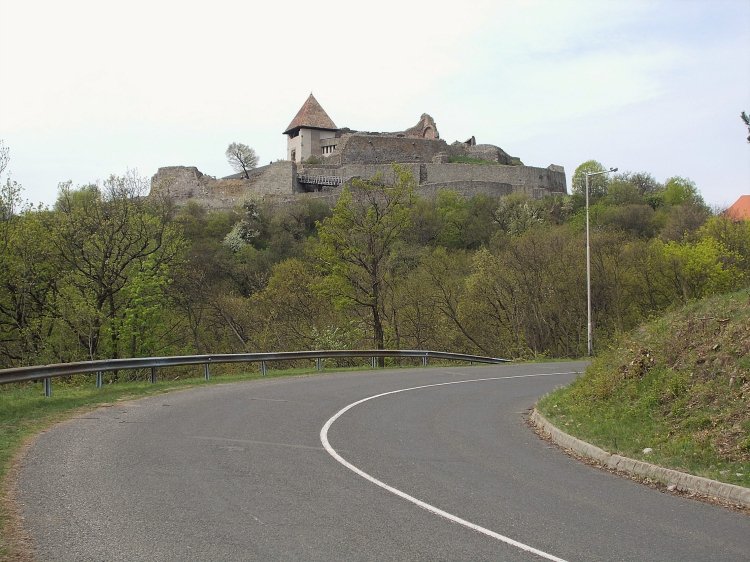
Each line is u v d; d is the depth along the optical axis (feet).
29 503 22.00
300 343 121.90
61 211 108.17
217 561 17.81
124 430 35.22
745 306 43.60
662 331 47.37
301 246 223.92
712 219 152.66
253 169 366.22
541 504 24.58
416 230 226.58
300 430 37.11
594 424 38.22
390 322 124.36
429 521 21.86
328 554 18.60
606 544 20.43
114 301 106.11
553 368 87.51
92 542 18.84
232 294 150.61
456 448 34.27
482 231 244.83
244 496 23.77
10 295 98.43
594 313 146.61
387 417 43.24
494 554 19.13
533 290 142.51
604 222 223.30
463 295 144.15
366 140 348.79
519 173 337.93
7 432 33.30
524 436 38.86
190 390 53.57
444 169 331.98
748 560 19.48
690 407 35.19
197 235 229.45
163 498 23.15
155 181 333.01
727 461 29.01
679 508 24.86
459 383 66.18
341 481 26.43
